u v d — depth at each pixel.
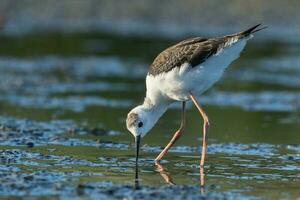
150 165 11.56
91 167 11.21
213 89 20.05
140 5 31.34
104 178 10.49
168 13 30.70
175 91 12.09
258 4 30.41
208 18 29.77
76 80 20.88
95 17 31.06
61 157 11.84
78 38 27.47
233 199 9.48
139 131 12.17
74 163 11.45
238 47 11.79
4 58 23.67
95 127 14.68
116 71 22.41
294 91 19.89
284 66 23.81
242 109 17.30
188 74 11.84
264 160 12.07
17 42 26.14
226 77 21.89
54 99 18.03
